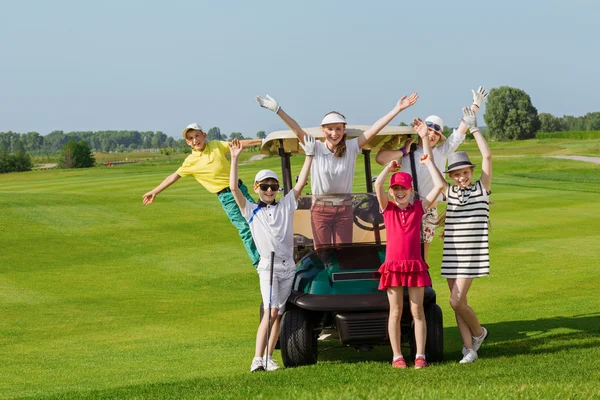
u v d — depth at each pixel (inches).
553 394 183.6
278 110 280.5
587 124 6914.4
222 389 222.4
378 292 255.3
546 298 453.1
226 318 454.0
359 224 279.6
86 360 345.1
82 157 4468.5
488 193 262.5
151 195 316.5
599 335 316.2
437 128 294.4
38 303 510.6
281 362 306.5
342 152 277.7
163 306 499.2
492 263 601.6
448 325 388.8
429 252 681.0
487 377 221.8
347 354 310.8
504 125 5782.5
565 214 873.5
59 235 752.3
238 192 265.7
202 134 311.1
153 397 220.2
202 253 689.6
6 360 349.7
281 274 264.2
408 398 181.2
